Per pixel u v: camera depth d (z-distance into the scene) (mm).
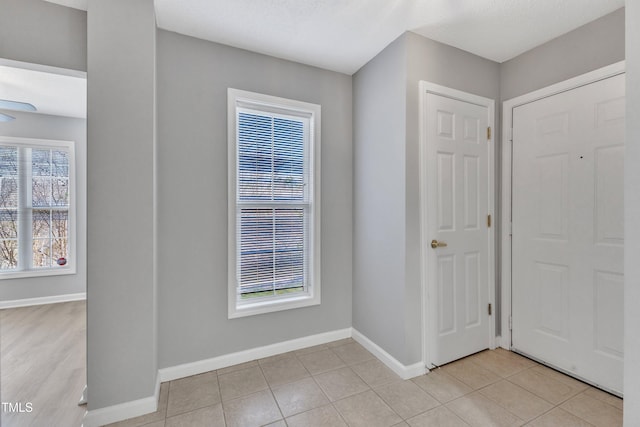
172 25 1954
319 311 2545
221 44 2168
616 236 1795
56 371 2152
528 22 1914
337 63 2449
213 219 2148
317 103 2508
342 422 1614
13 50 1671
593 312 1890
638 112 1099
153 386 1709
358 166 2566
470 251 2291
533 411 1683
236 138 2232
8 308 3529
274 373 2092
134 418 1641
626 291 1130
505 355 2311
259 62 2291
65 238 3873
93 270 1587
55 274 3764
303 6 1777
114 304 1622
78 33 1782
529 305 2246
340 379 2016
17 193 3674
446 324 2184
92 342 1588
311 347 2486
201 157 2105
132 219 1652
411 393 1858
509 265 2377
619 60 1768
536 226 2197
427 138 2090
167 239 2004
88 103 1580
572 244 1989
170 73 2010
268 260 2408
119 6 1635
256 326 2301
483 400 1783
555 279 2088
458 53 2223
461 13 1834
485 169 2359
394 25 1959
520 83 2295
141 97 1670
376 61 2318
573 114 1983
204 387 1928
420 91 2068
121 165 1633
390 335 2166
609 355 1819
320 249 2533
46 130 3758
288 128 2465
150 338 1686
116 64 1626
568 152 2010
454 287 2219
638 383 1089
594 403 1737
